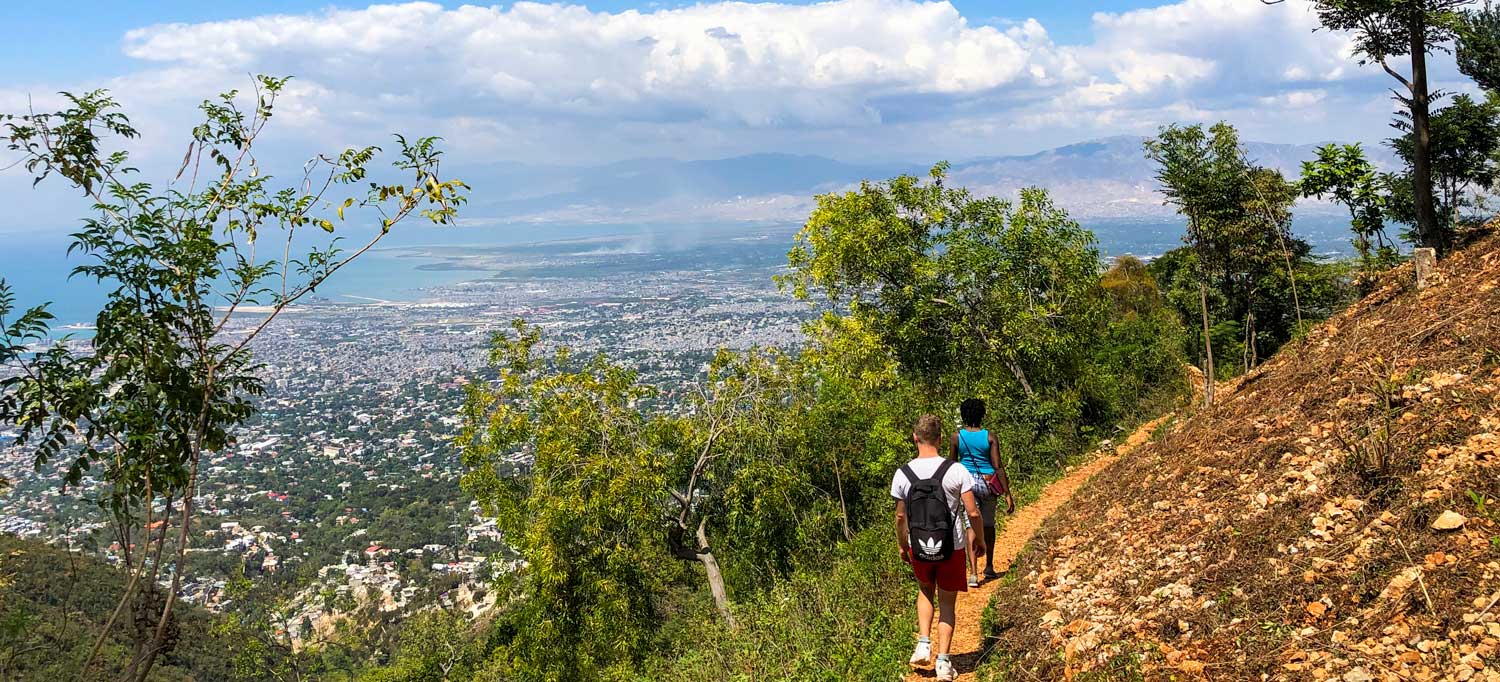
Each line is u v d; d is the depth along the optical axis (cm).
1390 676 365
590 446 1589
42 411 557
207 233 596
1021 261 1861
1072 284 1834
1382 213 2033
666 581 1745
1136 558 644
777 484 1575
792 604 940
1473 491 451
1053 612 616
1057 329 1834
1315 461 615
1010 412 1628
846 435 1697
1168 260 2675
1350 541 481
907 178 1900
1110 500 873
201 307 607
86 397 557
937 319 1888
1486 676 335
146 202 591
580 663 1520
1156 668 467
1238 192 1680
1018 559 837
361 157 649
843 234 1869
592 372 1695
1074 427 1659
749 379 1717
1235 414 915
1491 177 2062
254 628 2280
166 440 587
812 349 1762
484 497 1720
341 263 651
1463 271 988
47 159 579
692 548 1788
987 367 1798
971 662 627
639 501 1507
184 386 581
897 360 1858
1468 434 521
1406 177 2062
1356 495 527
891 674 641
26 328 548
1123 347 2055
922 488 554
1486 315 706
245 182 617
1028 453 1507
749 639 902
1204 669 442
